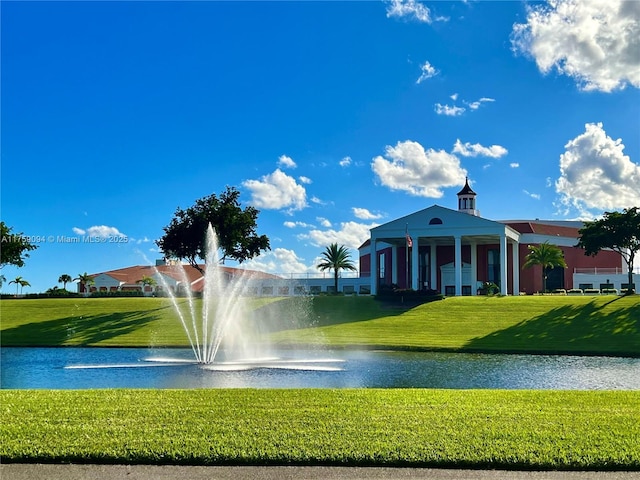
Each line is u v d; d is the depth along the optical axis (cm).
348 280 8356
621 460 920
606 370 2608
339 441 1010
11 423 1137
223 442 1007
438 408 1261
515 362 2925
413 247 6562
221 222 6119
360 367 2655
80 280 9544
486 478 872
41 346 3969
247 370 2522
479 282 7419
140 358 3144
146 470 902
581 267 7931
